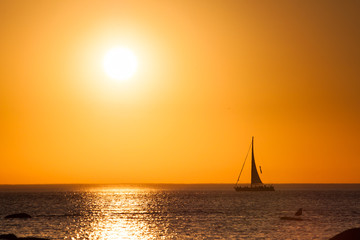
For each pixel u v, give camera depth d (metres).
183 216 140.00
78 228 108.75
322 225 112.44
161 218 134.25
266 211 158.00
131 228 109.12
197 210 165.00
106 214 149.88
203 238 91.88
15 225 111.88
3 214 145.50
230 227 109.00
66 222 121.50
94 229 107.19
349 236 61.31
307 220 124.81
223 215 142.38
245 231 101.56
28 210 165.75
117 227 111.31
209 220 126.38
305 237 92.44
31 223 117.06
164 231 103.06
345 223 117.12
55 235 96.62
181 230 104.38
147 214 149.25
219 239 90.44
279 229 104.56
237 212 154.25
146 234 98.56
